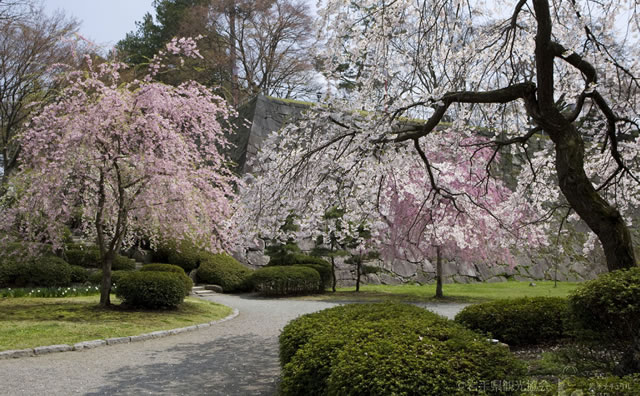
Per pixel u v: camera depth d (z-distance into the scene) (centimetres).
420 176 1070
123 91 1041
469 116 835
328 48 635
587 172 853
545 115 573
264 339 852
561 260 2280
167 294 1084
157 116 986
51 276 1438
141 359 679
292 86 3219
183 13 2905
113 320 927
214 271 1731
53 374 582
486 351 344
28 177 991
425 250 1533
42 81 1841
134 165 1023
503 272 2225
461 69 698
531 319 687
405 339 371
